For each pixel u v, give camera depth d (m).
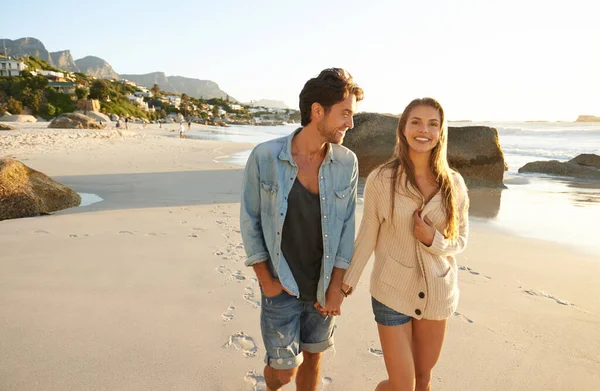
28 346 2.86
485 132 12.66
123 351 2.83
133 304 3.57
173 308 3.50
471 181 12.64
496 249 5.70
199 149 22.70
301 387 2.30
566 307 3.77
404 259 2.07
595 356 2.95
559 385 2.61
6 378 2.50
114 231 5.97
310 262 2.07
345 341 3.05
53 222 6.46
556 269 4.86
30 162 14.95
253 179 2.01
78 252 4.96
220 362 2.72
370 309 3.60
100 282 4.04
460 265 4.95
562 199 10.24
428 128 1.99
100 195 9.28
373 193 2.10
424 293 2.02
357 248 2.16
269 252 2.02
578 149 27.84
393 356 2.05
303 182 2.02
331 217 2.03
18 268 4.38
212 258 4.82
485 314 3.59
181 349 2.87
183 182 11.16
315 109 1.89
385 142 13.68
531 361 2.87
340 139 1.95
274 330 2.06
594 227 7.18
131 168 13.89
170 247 5.23
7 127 34.94
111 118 82.88
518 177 14.61
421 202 2.05
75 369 2.61
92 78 129.38
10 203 7.05
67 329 3.11
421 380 2.19
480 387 2.57
